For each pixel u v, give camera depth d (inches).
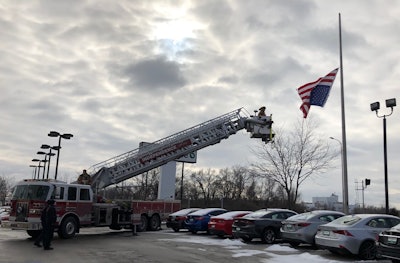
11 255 507.2
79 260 479.5
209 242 710.5
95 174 914.1
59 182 746.8
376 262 499.2
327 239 542.3
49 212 576.1
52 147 1477.6
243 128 964.6
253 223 698.2
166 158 940.6
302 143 1360.7
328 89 932.6
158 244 665.6
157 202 995.9
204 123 957.8
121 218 861.2
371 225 537.6
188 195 3535.9
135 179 3046.3
